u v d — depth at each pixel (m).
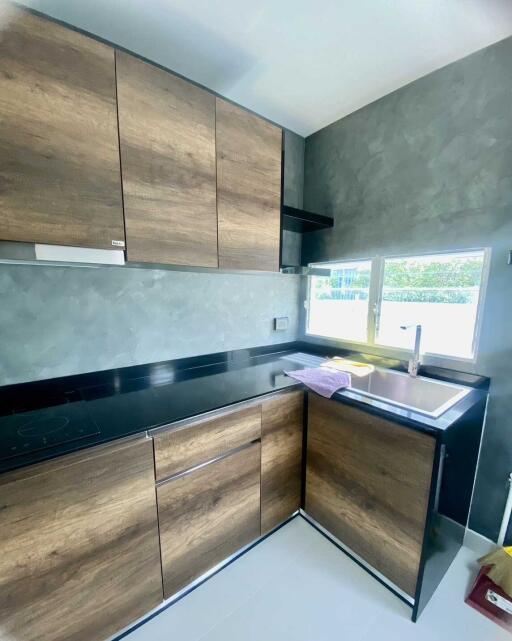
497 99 1.31
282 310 2.26
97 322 1.43
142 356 1.59
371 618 1.17
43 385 1.31
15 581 0.82
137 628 1.13
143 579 1.07
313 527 1.62
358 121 1.85
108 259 1.05
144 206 1.12
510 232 1.32
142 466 1.02
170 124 1.15
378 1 1.12
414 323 1.71
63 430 0.98
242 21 1.20
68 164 0.95
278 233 1.60
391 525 1.22
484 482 1.46
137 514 1.03
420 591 1.14
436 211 1.55
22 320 1.24
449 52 1.37
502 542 1.40
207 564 1.25
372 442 1.25
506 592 1.19
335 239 2.06
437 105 1.50
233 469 1.29
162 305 1.63
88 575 0.94
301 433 1.58
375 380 1.81
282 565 1.40
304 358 2.10
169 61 1.43
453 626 1.15
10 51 0.83
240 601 1.23
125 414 1.12
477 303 1.45
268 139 1.49
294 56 1.40
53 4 1.12
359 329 2.01
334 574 1.35
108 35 1.27
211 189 1.30
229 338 1.96
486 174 1.37
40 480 0.83
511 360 1.35
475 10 1.15
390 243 1.76
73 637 0.94
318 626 1.14
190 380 1.57
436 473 1.05
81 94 0.95
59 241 0.96
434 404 1.52
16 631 0.84
